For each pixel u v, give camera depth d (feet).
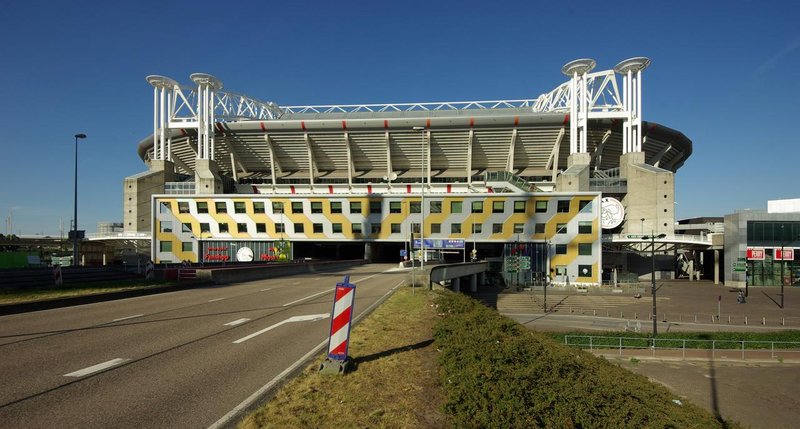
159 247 227.61
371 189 298.35
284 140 301.22
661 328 124.98
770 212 219.00
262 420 17.31
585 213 207.51
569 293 191.01
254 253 224.94
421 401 19.66
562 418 18.42
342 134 294.46
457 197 212.64
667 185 249.14
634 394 24.68
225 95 317.01
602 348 97.66
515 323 39.19
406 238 216.74
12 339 33.76
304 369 24.76
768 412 64.08
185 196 226.58
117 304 56.90
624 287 204.95
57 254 294.05
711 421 24.18
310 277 114.93
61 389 21.44
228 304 57.11
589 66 264.52
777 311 153.48
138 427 16.98
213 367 25.63
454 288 147.33
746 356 92.63
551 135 286.46
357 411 18.30
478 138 293.23
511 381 20.98
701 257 285.02
